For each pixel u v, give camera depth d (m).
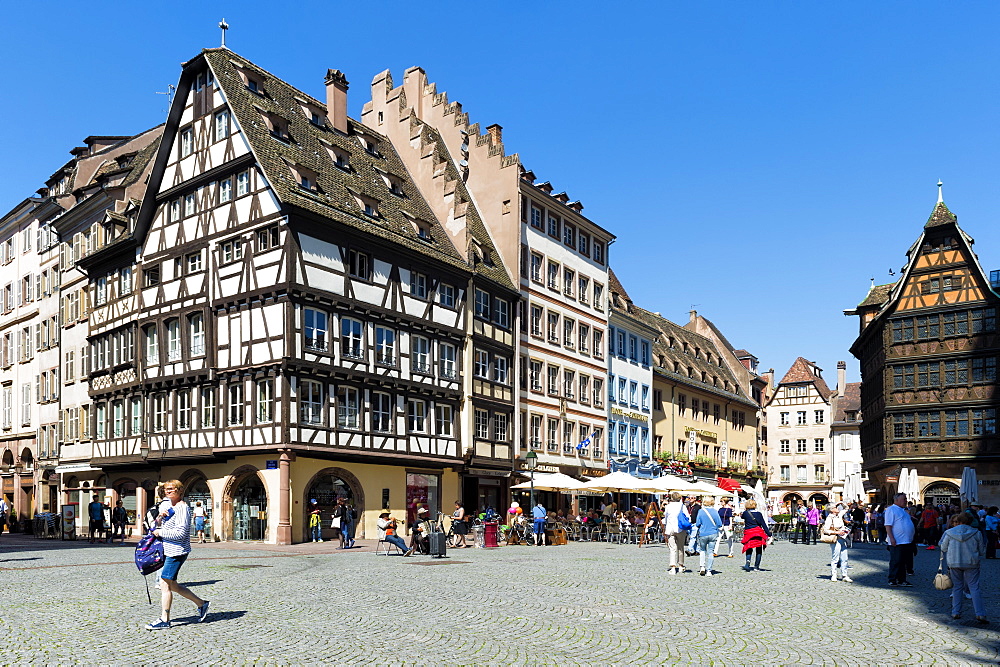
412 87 48.56
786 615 12.83
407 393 35.41
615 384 52.78
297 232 31.09
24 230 47.09
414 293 36.38
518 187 43.50
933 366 52.06
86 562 21.67
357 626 11.34
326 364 31.67
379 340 34.28
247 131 32.50
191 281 34.06
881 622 12.27
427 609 12.94
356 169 38.09
